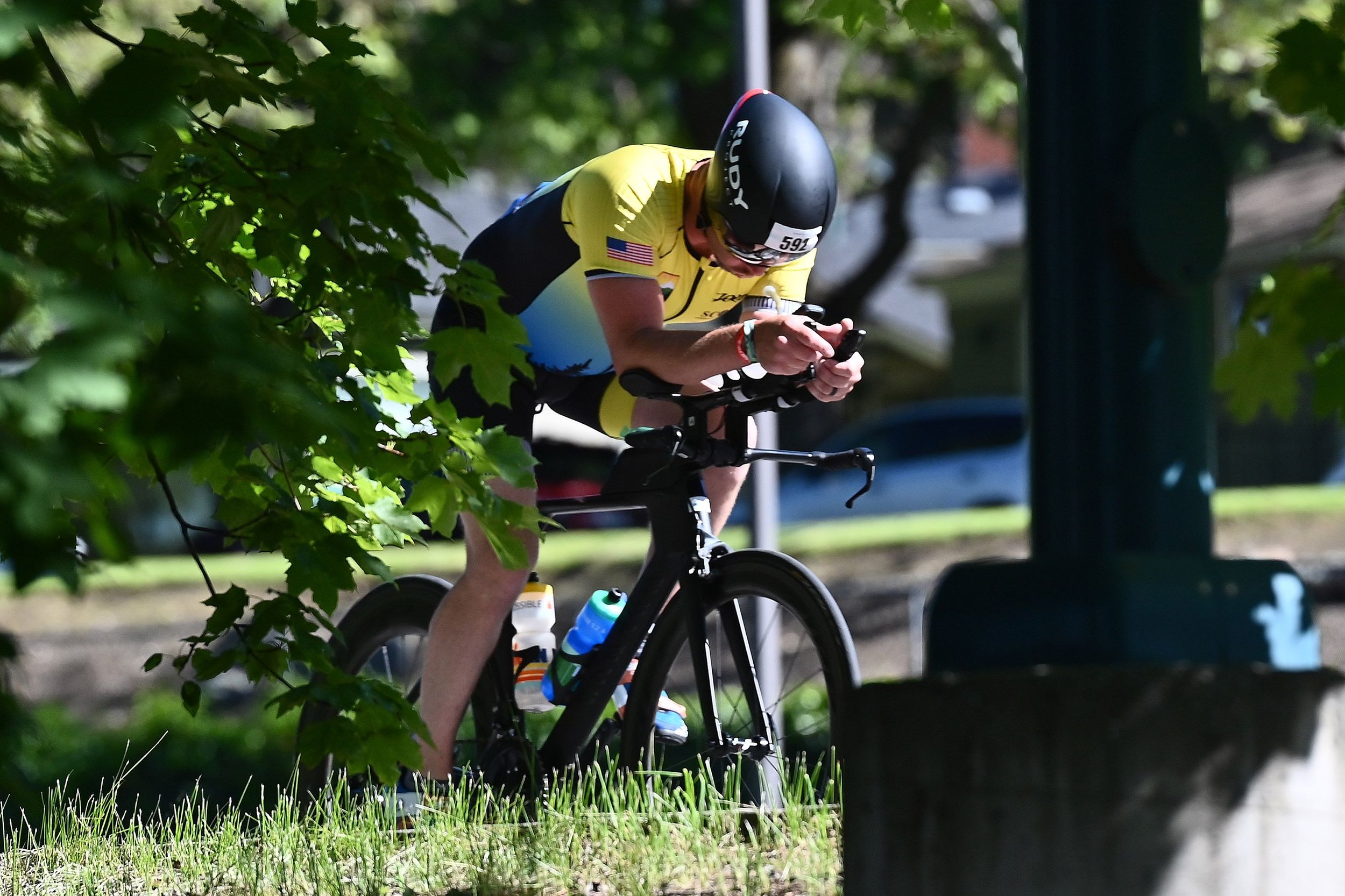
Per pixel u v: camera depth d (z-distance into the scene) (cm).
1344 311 898
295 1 905
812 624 1167
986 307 9600
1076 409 861
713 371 1112
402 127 913
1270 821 736
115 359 611
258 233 974
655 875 1059
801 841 1091
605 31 5694
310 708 1323
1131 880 741
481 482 951
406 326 936
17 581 642
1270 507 4369
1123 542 849
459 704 1295
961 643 835
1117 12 862
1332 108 891
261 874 1149
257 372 675
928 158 8000
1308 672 749
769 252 1182
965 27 4781
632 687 1277
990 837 769
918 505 6016
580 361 1320
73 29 719
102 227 752
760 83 2225
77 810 1420
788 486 6353
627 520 5822
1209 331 880
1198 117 867
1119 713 746
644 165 1202
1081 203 862
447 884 1097
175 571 4656
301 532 924
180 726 2962
